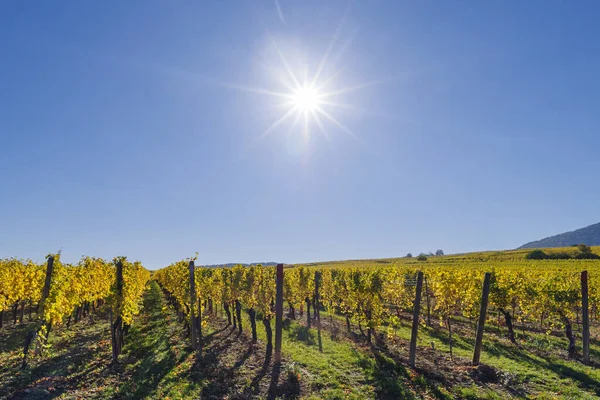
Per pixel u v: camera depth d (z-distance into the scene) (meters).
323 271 36.72
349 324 25.38
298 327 25.38
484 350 18.42
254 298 20.27
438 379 13.54
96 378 14.08
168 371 14.72
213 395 12.09
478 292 19.78
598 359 17.00
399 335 22.30
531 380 13.36
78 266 27.23
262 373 14.38
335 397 11.83
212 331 24.23
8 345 20.06
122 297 17.06
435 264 66.75
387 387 12.67
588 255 68.56
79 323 27.95
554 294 19.28
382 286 21.33
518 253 82.38
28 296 27.83
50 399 11.87
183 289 21.72
